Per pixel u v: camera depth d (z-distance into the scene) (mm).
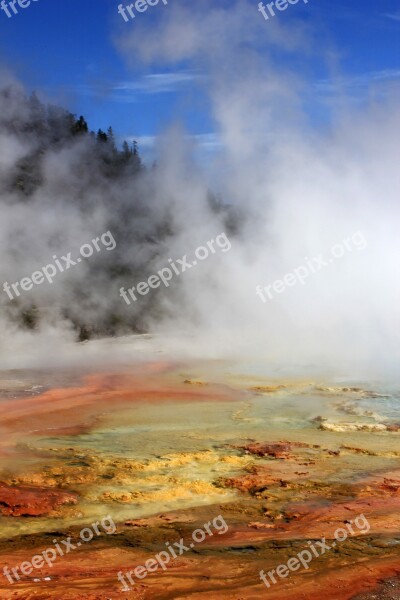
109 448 11312
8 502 8984
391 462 10602
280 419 13273
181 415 13570
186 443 11602
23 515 8656
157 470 10266
